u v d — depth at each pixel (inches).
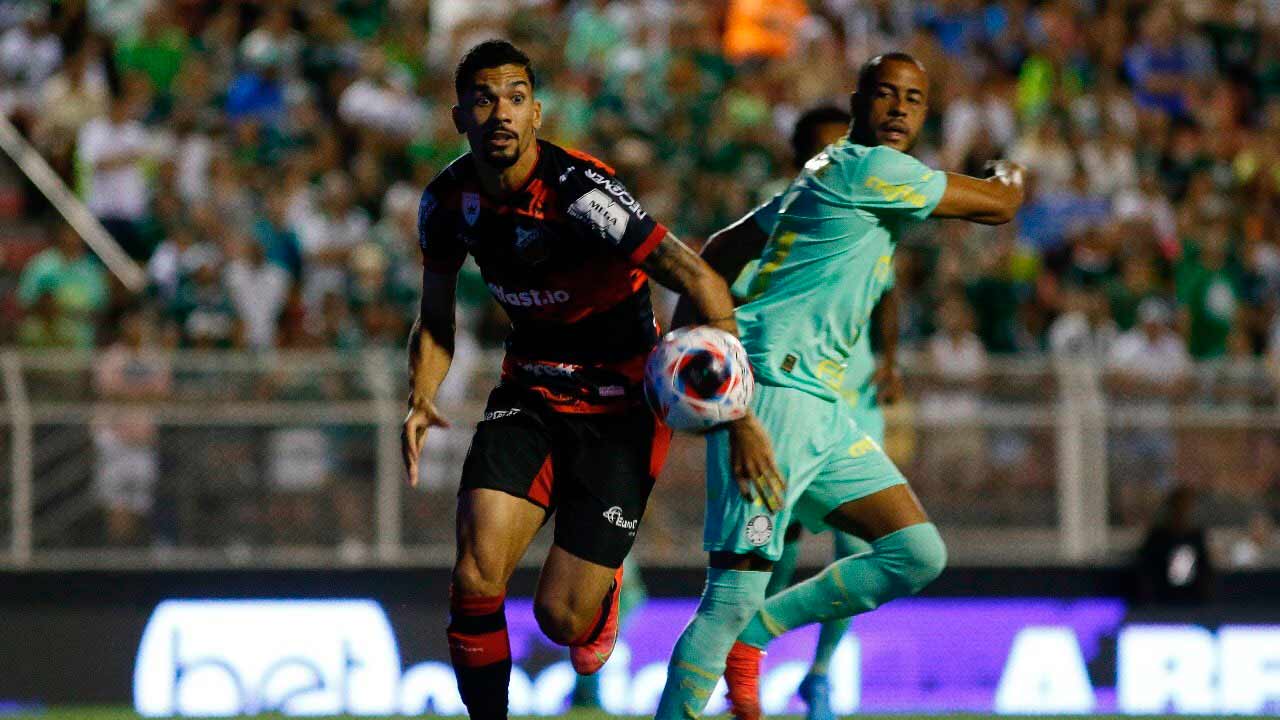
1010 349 1770.4
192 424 1478.8
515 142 666.2
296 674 1435.8
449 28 2251.5
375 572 1450.5
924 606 1472.7
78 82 1982.0
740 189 1889.8
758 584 753.0
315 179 1955.0
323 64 2082.9
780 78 2156.7
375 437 1488.7
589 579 705.0
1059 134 2145.7
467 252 727.7
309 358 1494.8
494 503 693.3
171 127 2004.2
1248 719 1294.3
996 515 1528.1
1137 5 2466.8
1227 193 2187.5
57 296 1678.2
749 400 681.6
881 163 762.2
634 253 674.8
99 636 1437.0
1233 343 1870.1
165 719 1291.8
